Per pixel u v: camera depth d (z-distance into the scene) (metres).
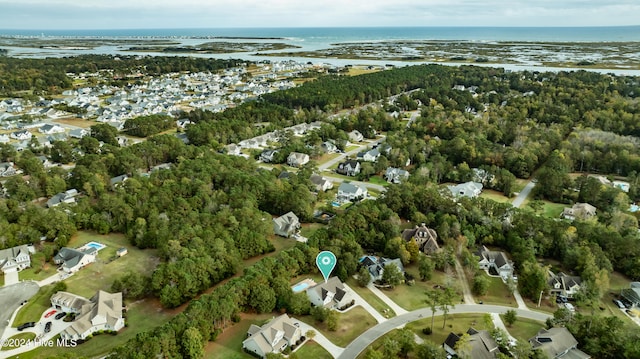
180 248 112.12
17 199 145.25
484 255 117.12
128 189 148.25
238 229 124.31
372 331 91.50
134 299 101.56
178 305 98.69
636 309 98.88
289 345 86.25
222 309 89.25
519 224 126.44
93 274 111.38
